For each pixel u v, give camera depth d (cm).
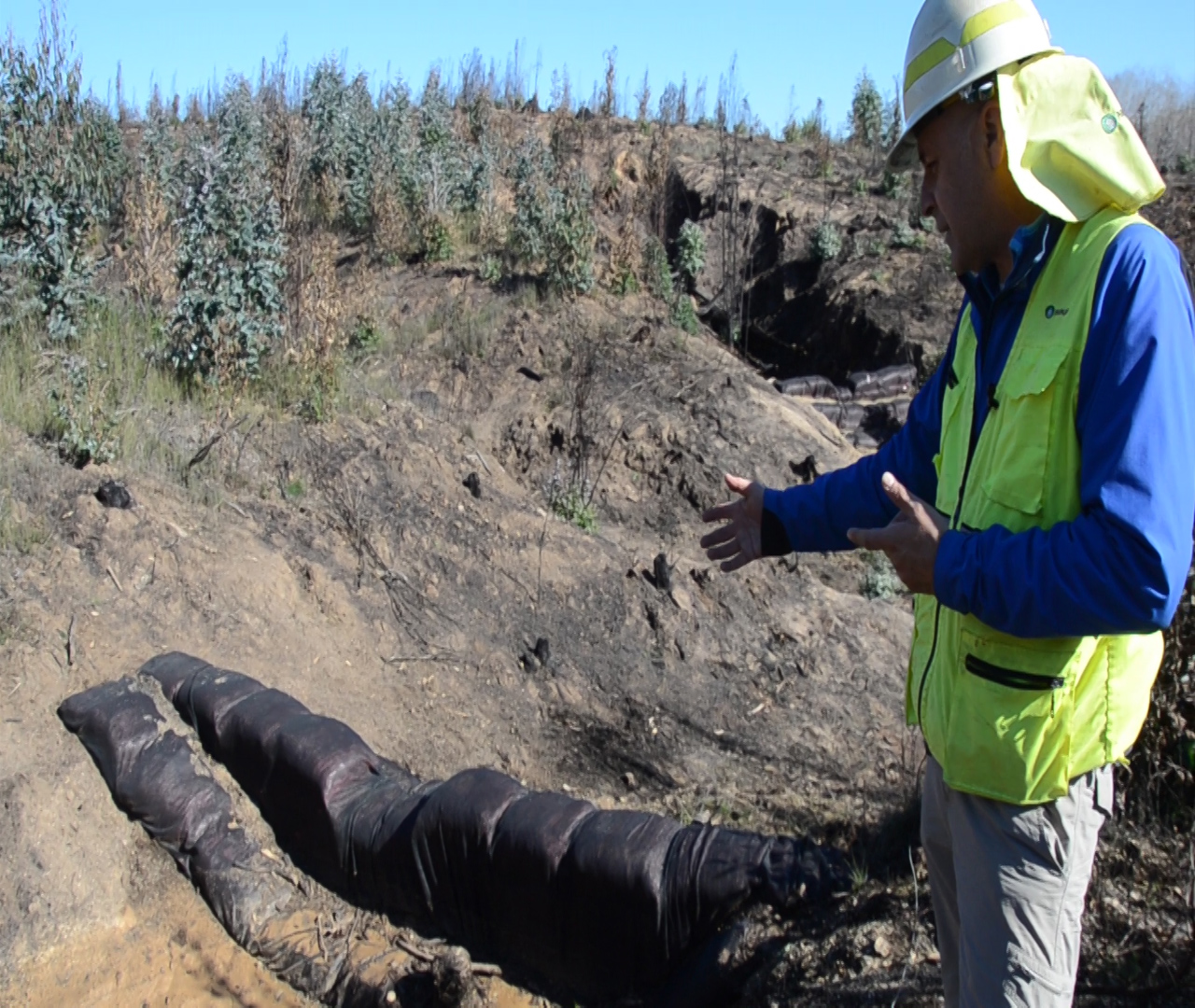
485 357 1114
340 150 1568
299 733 471
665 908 384
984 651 186
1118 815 367
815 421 1120
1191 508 164
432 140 1802
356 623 619
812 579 802
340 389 816
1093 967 303
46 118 791
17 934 402
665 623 703
